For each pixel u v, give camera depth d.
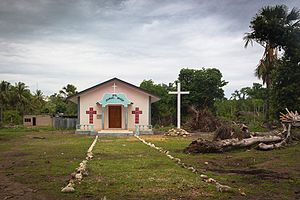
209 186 8.55
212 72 47.28
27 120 63.94
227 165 12.49
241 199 7.52
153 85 49.28
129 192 8.00
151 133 31.94
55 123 42.50
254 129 25.19
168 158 13.94
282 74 25.89
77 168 11.20
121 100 33.31
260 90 49.69
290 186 8.84
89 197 7.65
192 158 14.37
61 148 18.70
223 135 18.73
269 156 14.20
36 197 7.79
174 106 48.06
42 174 10.52
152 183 8.86
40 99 81.12
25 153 16.64
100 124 34.34
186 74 47.78
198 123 35.44
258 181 9.44
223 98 50.34
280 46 25.11
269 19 24.38
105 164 12.10
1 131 36.41
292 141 17.53
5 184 9.26
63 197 7.69
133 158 13.91
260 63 33.94
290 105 25.34
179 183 8.84
